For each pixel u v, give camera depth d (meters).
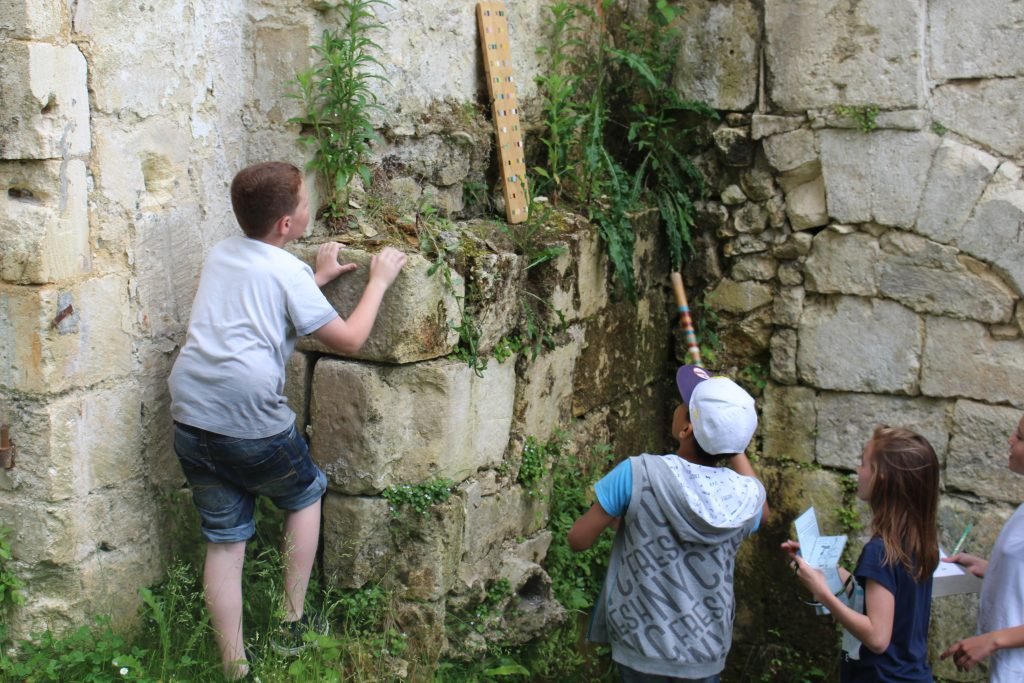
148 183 3.48
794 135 4.95
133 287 3.42
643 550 3.39
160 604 3.47
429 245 3.62
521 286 4.03
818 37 4.81
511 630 4.00
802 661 5.39
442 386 3.57
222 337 3.12
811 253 5.07
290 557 3.44
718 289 5.35
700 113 5.16
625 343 5.06
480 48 4.36
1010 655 3.49
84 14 3.16
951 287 4.80
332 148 3.73
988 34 4.54
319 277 3.43
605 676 4.70
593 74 5.16
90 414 3.30
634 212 4.99
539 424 4.34
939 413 4.98
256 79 3.79
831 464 5.24
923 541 3.29
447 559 3.64
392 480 3.62
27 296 3.11
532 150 4.79
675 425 3.83
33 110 3.04
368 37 3.76
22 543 3.28
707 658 3.38
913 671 3.34
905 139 4.75
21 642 3.30
